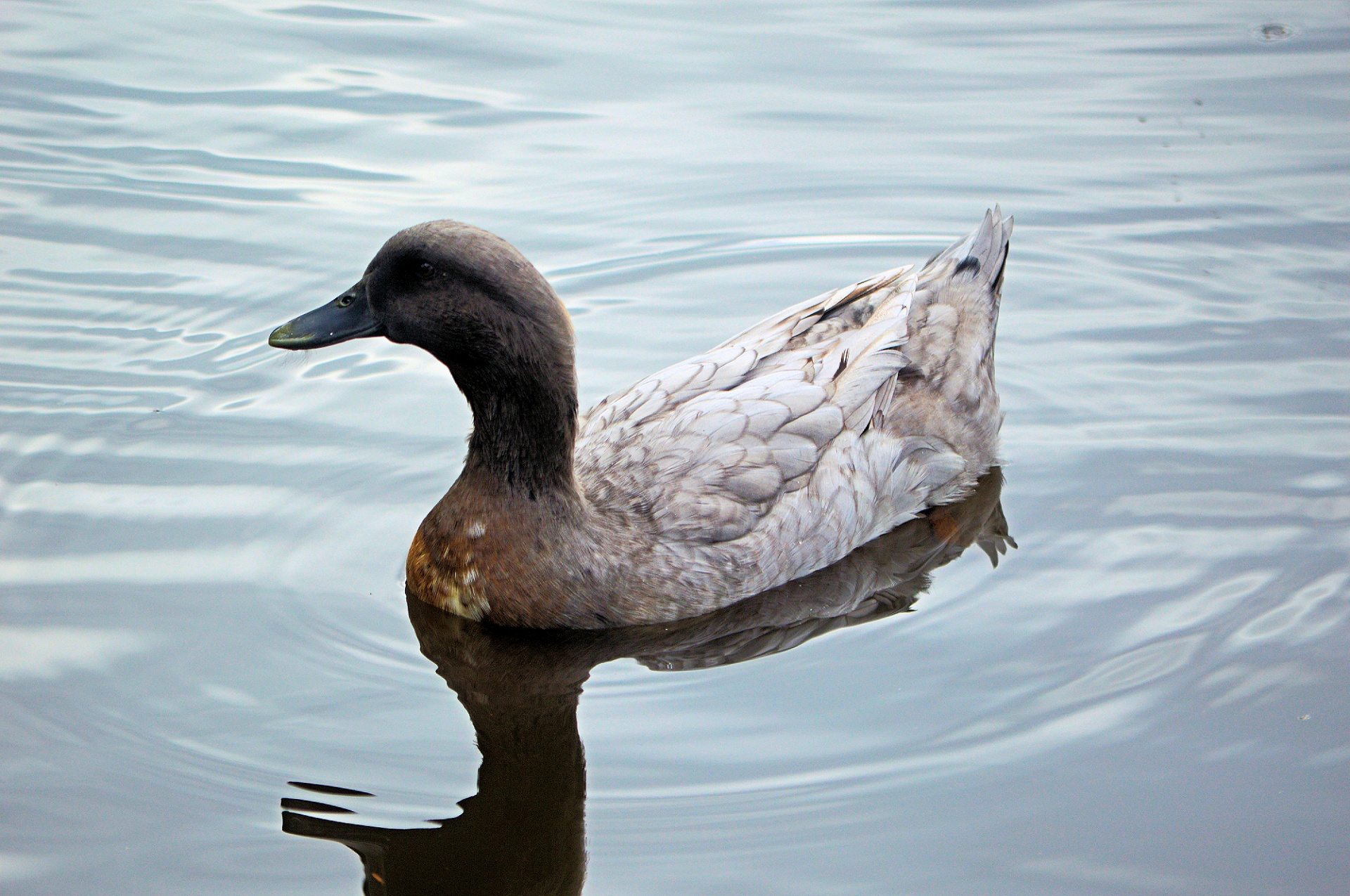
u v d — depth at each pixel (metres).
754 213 16.19
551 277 15.26
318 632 10.29
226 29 19.12
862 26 19.58
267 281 14.63
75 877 8.05
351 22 19.41
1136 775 8.85
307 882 8.06
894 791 8.80
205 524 11.39
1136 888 8.02
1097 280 15.19
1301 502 11.70
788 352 12.20
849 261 15.55
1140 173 16.55
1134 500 11.92
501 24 19.44
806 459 11.36
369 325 10.55
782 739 9.32
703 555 10.89
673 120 17.45
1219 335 14.26
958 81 18.30
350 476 12.13
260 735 9.24
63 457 12.14
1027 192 16.38
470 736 9.35
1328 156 16.62
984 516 11.88
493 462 10.49
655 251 15.62
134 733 9.17
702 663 10.23
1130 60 18.61
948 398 12.55
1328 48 18.64
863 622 10.67
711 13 19.86
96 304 14.27
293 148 16.69
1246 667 9.76
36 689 9.52
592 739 9.37
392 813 8.62
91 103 17.34
